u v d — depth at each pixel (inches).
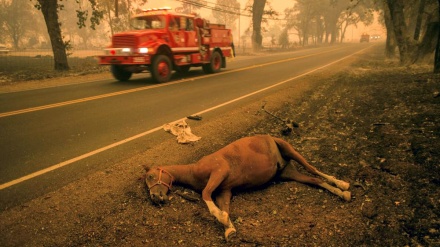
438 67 464.1
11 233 127.5
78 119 294.5
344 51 1608.0
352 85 460.1
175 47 535.8
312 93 414.0
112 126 272.7
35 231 128.8
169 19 521.0
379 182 157.3
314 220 131.6
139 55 479.2
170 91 437.4
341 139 225.6
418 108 272.2
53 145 226.4
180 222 134.8
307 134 245.3
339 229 124.3
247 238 122.3
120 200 151.1
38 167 188.7
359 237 118.7
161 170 150.0
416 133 210.8
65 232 128.3
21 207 145.0
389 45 987.3
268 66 810.8
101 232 128.2
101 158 201.9
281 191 157.9
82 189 161.0
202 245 120.0
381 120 257.6
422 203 133.5
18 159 201.3
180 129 253.4
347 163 184.2
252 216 137.5
